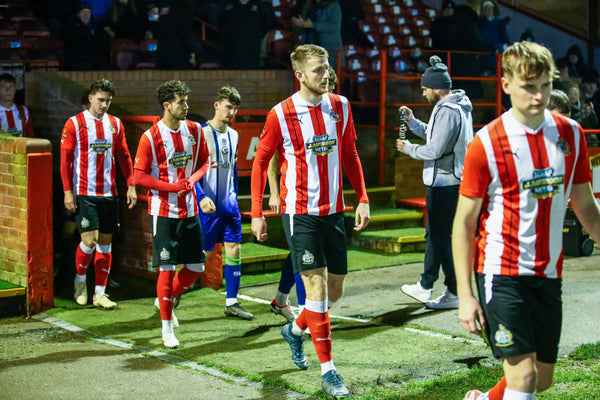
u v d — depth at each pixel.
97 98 6.20
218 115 5.86
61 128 8.46
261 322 5.68
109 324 5.67
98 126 6.23
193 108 9.96
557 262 2.97
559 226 2.96
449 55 10.65
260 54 10.84
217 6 11.74
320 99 4.23
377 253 8.28
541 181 2.89
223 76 10.14
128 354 4.87
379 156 9.44
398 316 5.73
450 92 5.75
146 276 7.08
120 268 7.38
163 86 5.18
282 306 5.65
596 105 12.72
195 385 4.23
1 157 6.15
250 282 6.99
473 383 4.07
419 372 4.39
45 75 8.70
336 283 4.44
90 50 10.07
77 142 6.18
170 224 5.11
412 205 9.06
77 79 9.01
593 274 7.07
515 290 2.93
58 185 7.37
